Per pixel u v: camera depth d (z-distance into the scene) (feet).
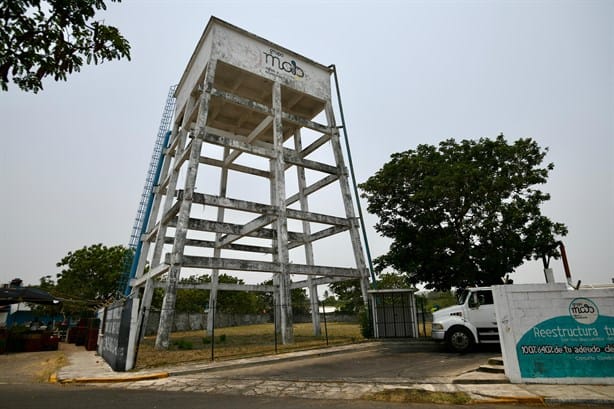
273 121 81.05
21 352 71.77
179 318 136.56
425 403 27.27
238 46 80.53
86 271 128.06
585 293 33.22
